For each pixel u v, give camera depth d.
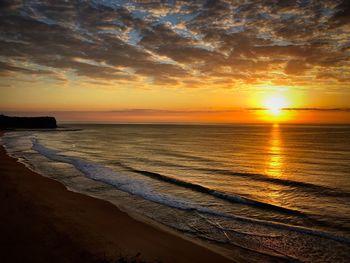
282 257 7.38
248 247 7.95
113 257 6.78
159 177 18.14
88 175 18.39
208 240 8.42
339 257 7.39
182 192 14.41
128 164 24.42
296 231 9.13
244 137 73.44
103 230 8.67
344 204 12.67
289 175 19.97
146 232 8.73
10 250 6.91
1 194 12.00
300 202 13.01
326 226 9.88
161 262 6.73
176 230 9.15
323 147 43.44
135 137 70.94
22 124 121.88
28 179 15.73
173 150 37.69
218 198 13.39
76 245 7.38
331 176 19.67
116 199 12.78
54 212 10.09
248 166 24.16
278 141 57.69
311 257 7.40
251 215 10.98
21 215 9.50
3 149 32.66
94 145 45.16
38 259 6.52
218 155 32.22
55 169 20.45
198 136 77.38
